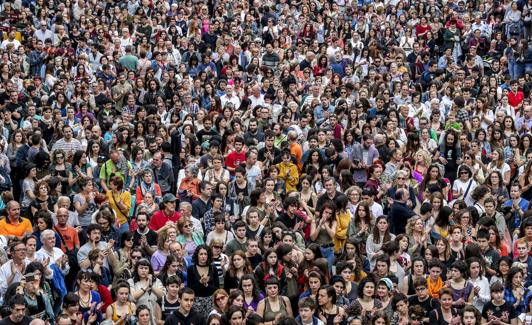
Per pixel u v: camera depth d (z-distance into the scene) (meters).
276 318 23.16
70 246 27.25
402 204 29.88
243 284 24.27
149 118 35.56
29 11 50.50
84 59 43.84
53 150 34.12
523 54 47.22
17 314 22.30
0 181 32.19
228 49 47.22
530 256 27.55
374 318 23.14
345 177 31.91
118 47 46.53
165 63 44.81
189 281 25.06
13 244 24.58
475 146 34.28
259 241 27.14
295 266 25.53
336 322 23.94
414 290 25.56
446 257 27.14
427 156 33.78
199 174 32.31
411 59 47.34
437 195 29.28
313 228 28.67
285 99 41.00
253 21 52.38
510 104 42.50
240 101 41.56
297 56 46.84
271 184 30.02
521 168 34.00
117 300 23.83
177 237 27.98
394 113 37.44
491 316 24.33
